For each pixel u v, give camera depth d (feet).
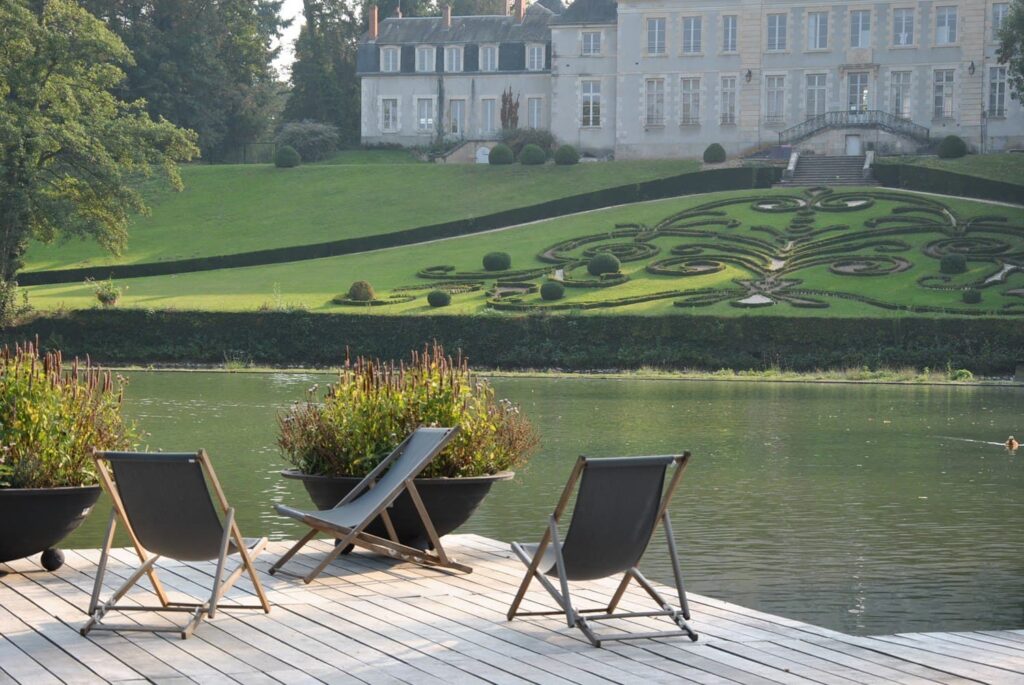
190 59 303.48
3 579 31.22
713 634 25.93
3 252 172.76
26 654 23.98
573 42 278.87
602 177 252.83
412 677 22.45
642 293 173.78
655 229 209.97
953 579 38.99
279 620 27.02
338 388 37.96
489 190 249.55
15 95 180.65
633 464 24.41
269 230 233.76
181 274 208.95
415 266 200.44
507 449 37.50
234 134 324.39
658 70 270.67
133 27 299.58
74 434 32.14
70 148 175.01
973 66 251.60
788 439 78.79
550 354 157.28
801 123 261.44
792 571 40.09
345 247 219.20
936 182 220.23
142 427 83.15
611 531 25.03
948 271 175.22
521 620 27.09
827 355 151.23
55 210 171.01
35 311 163.94
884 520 49.42
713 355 154.30
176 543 26.40
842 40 259.19
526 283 183.93
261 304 172.45
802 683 22.08
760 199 222.07
